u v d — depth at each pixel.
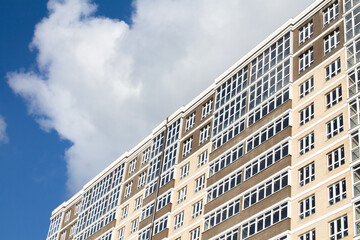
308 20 56.06
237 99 61.34
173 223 62.34
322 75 50.84
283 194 47.66
